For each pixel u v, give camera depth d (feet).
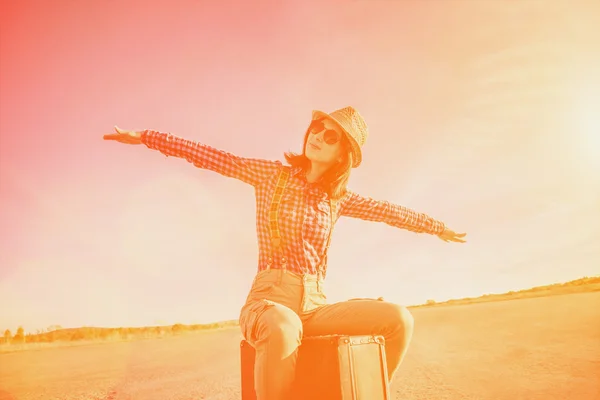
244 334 7.80
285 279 8.08
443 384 16.03
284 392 6.65
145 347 45.21
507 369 17.10
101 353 41.91
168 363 31.14
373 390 7.30
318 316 8.24
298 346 7.18
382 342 7.68
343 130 8.88
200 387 20.03
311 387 7.19
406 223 10.50
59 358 39.88
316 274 8.52
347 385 6.95
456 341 27.35
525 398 13.14
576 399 12.47
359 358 7.22
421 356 23.29
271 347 6.71
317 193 8.86
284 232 8.30
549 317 33.73
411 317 8.16
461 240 11.16
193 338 50.90
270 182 8.77
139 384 22.25
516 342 23.58
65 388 22.70
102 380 24.66
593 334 22.82
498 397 13.51
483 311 45.42
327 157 8.86
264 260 8.39
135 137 8.93
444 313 49.24
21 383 25.22
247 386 8.07
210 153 8.90
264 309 7.14
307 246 8.38
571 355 18.30
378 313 7.92
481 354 21.27
